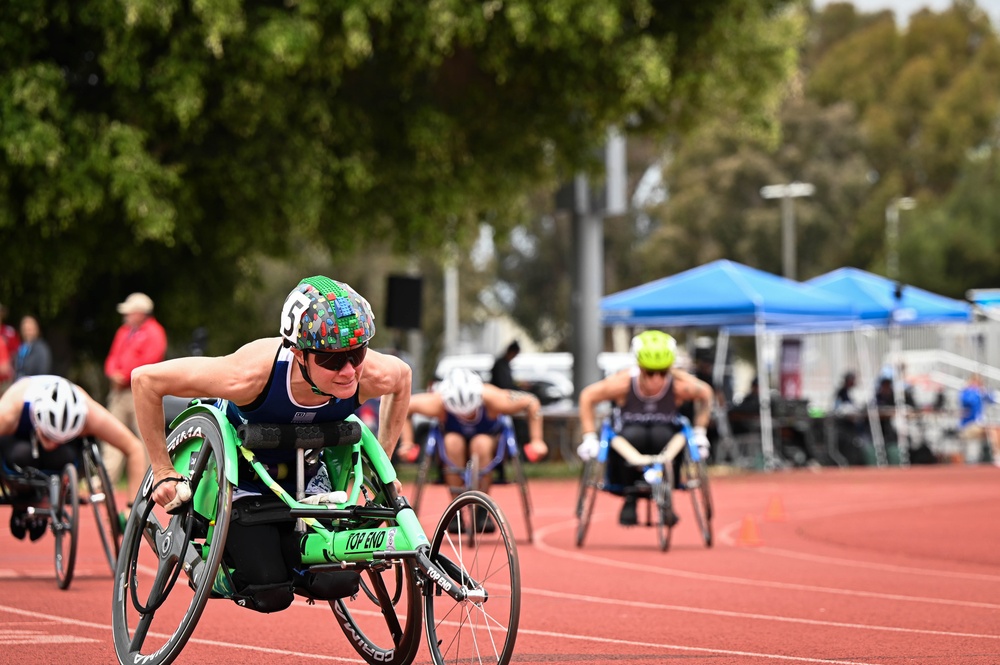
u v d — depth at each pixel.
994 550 29.11
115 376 36.97
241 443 13.05
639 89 50.31
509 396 29.55
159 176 43.72
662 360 28.80
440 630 13.34
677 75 54.00
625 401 29.45
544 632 18.05
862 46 162.62
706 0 53.03
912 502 43.41
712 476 56.94
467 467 29.55
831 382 78.69
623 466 29.62
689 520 37.44
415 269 109.00
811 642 17.16
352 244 51.38
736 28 54.12
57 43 46.81
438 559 12.87
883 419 67.00
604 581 23.77
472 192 52.75
